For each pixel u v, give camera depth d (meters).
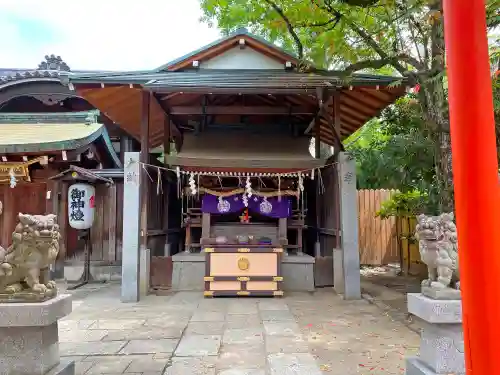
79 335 4.90
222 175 8.09
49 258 3.10
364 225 11.59
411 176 6.79
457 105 1.08
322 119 9.73
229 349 4.38
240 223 8.97
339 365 3.88
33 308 2.90
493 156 1.02
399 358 4.08
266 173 8.12
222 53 8.28
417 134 6.55
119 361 4.00
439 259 3.20
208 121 10.29
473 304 1.00
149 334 4.95
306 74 7.67
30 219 3.04
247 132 10.13
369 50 5.59
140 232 7.33
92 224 8.93
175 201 10.43
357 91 7.63
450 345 3.07
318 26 5.16
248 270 7.38
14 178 7.48
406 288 8.10
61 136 8.05
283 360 3.93
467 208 1.03
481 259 0.99
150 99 7.98
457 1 1.10
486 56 1.06
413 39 5.37
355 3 4.32
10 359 2.92
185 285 7.99
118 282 8.84
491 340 0.96
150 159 7.88
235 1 5.44
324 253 9.09
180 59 7.98
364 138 13.41
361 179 12.47
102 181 8.42
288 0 5.22
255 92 7.23
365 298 7.16
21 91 10.41
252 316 5.89
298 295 7.49
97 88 7.41
